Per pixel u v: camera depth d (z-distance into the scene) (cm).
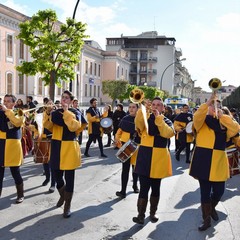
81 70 4712
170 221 554
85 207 607
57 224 522
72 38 1795
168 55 7475
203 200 511
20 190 614
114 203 637
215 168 493
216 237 494
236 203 665
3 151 568
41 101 3522
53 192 688
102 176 863
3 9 2869
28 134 872
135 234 496
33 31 1788
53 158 546
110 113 1445
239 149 728
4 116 564
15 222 525
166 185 795
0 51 2905
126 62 6297
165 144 522
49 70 1797
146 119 497
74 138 550
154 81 7525
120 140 706
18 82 3175
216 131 495
